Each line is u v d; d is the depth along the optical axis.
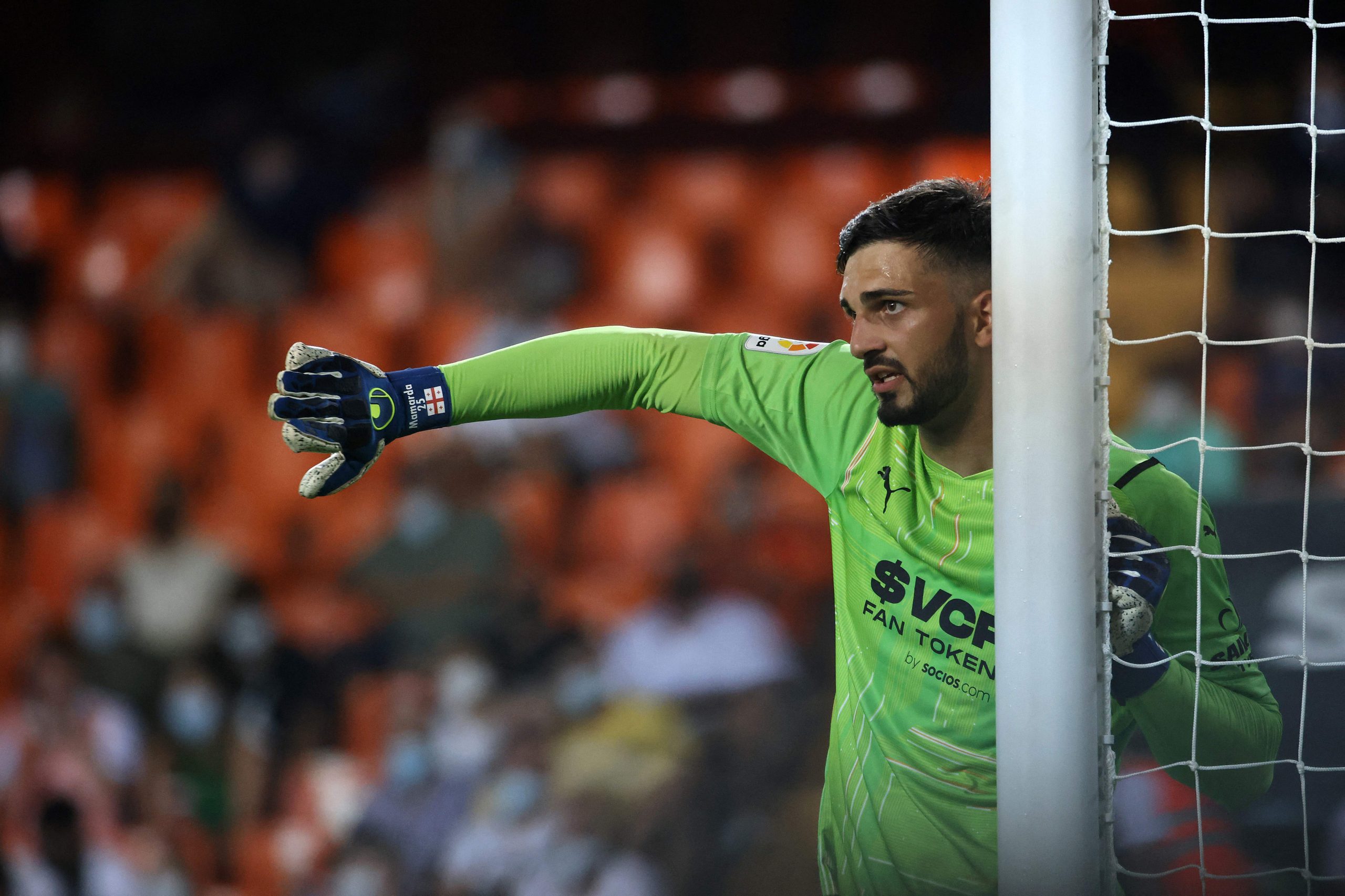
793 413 8.24
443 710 20.05
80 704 22.27
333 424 7.37
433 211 32.31
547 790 18.83
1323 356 26.19
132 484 30.95
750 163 33.22
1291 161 28.05
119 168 35.28
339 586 24.06
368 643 22.66
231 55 36.59
